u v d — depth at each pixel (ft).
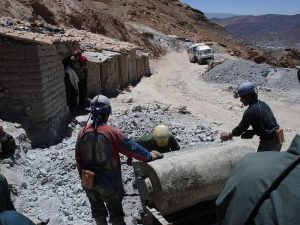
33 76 31.17
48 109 32.48
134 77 84.58
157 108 48.62
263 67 89.35
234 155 17.28
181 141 32.09
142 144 19.06
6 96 31.53
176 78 96.84
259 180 5.29
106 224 16.21
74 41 43.96
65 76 41.86
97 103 15.37
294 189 4.90
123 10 240.94
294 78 78.13
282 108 56.65
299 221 4.64
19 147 26.86
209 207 17.56
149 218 16.46
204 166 16.46
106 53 62.39
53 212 20.38
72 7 122.31
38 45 30.91
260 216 4.97
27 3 96.37
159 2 313.32
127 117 38.04
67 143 31.78
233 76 85.56
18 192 21.89
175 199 15.88
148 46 164.04
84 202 21.18
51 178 23.88
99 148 15.06
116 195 15.70
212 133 36.47
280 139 18.58
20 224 7.21
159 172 15.71
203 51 141.08
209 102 61.72
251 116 18.70
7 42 30.89
